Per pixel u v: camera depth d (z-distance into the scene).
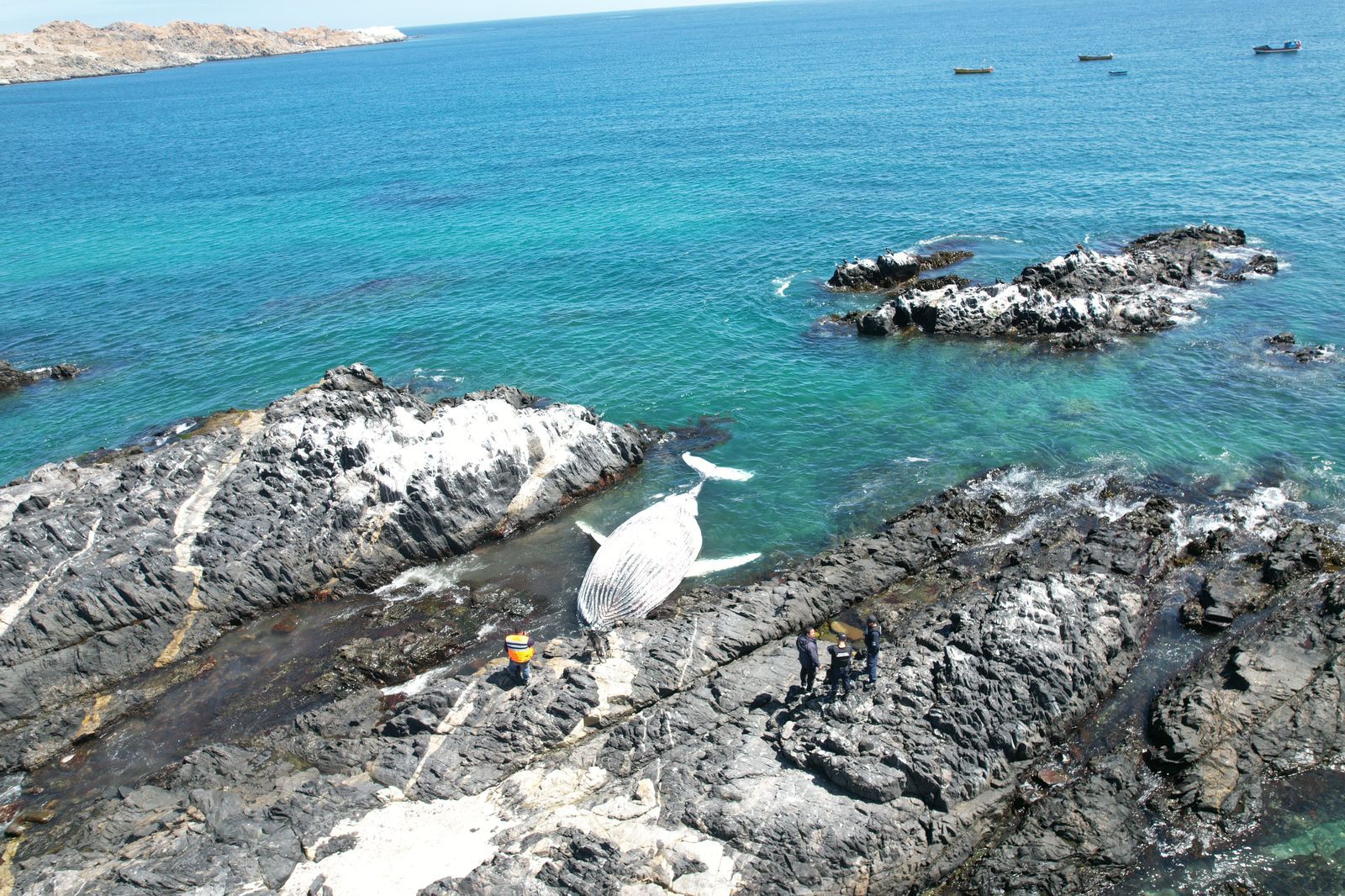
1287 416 39.09
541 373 49.69
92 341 58.69
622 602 29.66
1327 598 26.91
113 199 99.19
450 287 64.44
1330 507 32.62
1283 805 21.42
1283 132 87.75
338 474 34.94
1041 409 41.72
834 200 78.75
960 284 55.78
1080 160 85.00
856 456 39.12
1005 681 23.81
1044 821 21.47
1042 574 29.30
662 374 48.56
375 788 23.17
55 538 31.89
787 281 61.00
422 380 49.81
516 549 34.53
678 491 37.53
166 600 30.56
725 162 97.88
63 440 46.00
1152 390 42.53
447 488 34.28
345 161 115.75
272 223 85.12
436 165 109.50
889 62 187.50
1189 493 34.12
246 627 31.31
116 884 20.59
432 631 30.20
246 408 48.12
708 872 19.95
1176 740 22.83
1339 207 65.56
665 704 24.80
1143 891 20.02
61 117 196.50
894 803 21.50
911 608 29.20
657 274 64.00
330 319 59.72
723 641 27.12
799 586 29.66
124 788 24.02
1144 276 54.91
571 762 23.52
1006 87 134.00
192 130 158.38
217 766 24.56
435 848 21.12
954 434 40.28
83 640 29.39
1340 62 128.25
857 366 47.97
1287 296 51.59
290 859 21.11
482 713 25.05
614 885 19.59
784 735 23.09
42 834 23.45
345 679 28.38
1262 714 23.38
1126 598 27.52
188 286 68.31
